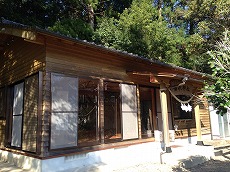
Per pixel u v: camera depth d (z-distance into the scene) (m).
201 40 14.73
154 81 6.84
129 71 7.19
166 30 16.36
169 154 6.65
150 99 8.59
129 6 18.16
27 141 5.55
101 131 6.27
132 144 7.08
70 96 5.62
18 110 6.25
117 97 8.84
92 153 5.90
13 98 6.67
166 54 16.33
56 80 5.39
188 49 16.03
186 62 17.84
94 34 14.17
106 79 6.68
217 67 3.44
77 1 15.06
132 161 6.30
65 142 5.32
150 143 7.76
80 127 7.94
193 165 6.55
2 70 7.68
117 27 15.25
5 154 6.58
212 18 14.69
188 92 8.45
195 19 16.30
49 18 15.34
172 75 6.52
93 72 6.33
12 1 11.59
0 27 5.74
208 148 7.76
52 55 5.42
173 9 20.11
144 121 8.40
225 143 9.91
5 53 7.62
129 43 14.48
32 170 5.16
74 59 5.89
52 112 5.18
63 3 15.48
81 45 5.61
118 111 8.70
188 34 19.58
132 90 7.49
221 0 13.30
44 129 4.99
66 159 5.30
